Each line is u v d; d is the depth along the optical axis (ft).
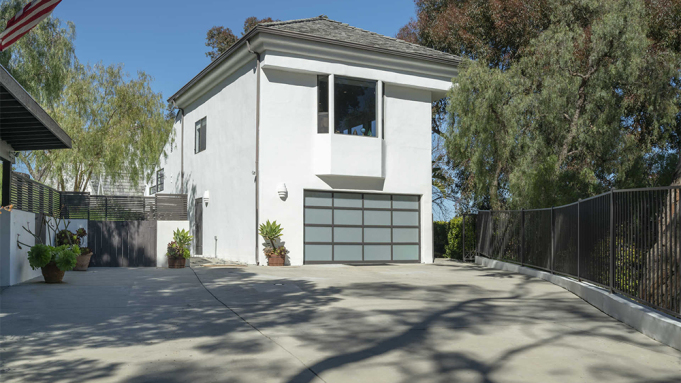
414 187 68.80
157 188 100.37
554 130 56.49
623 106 55.36
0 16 60.44
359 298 34.73
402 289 39.50
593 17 55.93
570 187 55.06
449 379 16.98
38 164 70.23
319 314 28.58
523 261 53.06
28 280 42.78
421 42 95.61
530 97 53.83
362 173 63.77
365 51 63.46
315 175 62.85
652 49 65.05
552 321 27.14
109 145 72.08
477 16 85.05
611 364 19.04
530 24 81.76
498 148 56.65
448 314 28.76
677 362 19.44
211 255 73.67
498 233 59.93
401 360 19.17
